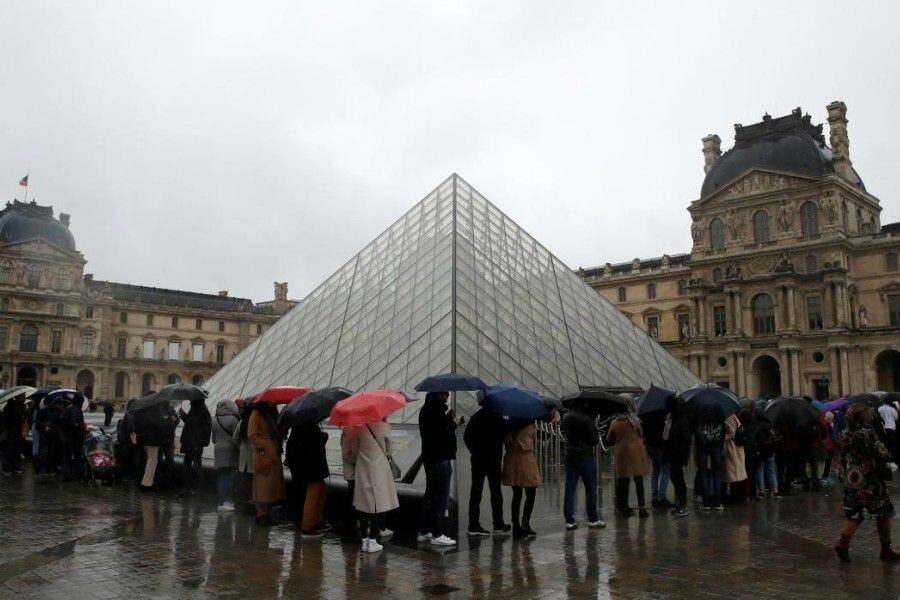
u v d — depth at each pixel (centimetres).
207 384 4384
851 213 10069
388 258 4238
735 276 10106
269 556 1398
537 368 3397
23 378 12306
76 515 1847
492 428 1578
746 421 2122
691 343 10369
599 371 3731
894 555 1366
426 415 1520
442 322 3256
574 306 4122
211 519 1794
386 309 3725
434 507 1498
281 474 1747
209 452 2698
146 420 2244
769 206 10094
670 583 1203
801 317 9569
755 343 9800
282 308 16050
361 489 1445
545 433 3300
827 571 1286
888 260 9519
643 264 12206
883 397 3244
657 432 2019
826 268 9300
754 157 10350
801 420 2281
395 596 1133
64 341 12581
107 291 13362
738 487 2098
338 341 3756
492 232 4234
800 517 1839
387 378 3212
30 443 3238
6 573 1266
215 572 1279
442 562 1347
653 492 2034
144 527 1689
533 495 1573
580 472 1667
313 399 1600
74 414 2545
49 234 12738
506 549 1454
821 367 9256
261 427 1728
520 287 3900
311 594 1145
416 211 4506
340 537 1579
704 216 10762
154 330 14038
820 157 9756
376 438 1465
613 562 1345
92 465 2367
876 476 1365
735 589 1169
